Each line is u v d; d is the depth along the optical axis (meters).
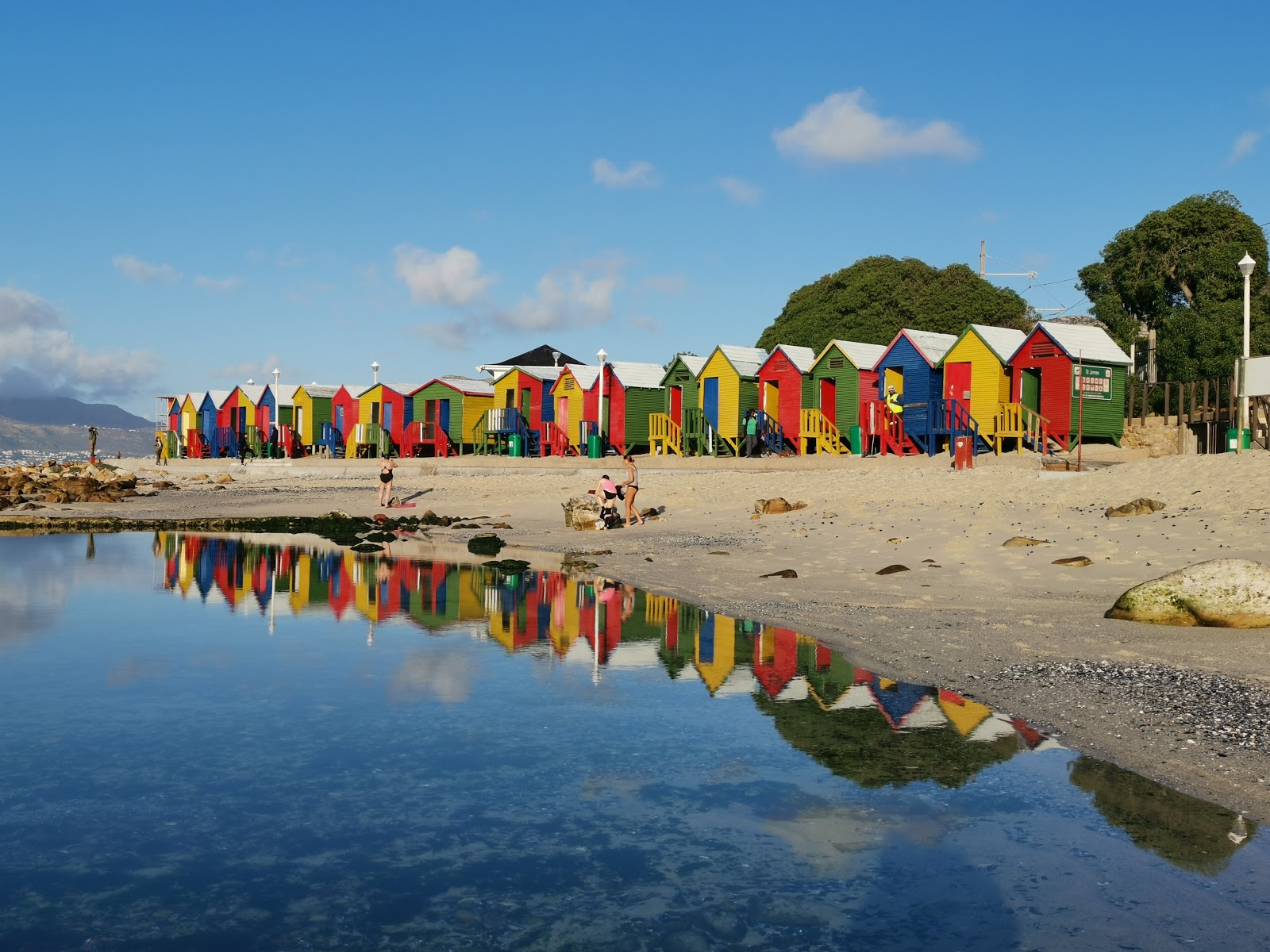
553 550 23.39
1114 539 17.30
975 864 5.76
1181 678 9.24
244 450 66.75
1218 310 43.75
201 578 19.09
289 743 8.23
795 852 5.98
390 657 11.73
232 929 5.11
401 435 56.09
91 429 75.88
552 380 50.75
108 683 10.40
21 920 5.21
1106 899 5.31
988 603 13.71
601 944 4.90
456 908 5.32
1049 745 7.83
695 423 44.22
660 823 6.44
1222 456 21.75
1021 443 32.44
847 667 10.76
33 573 19.94
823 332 60.62
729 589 16.48
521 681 10.45
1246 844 5.96
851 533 21.16
